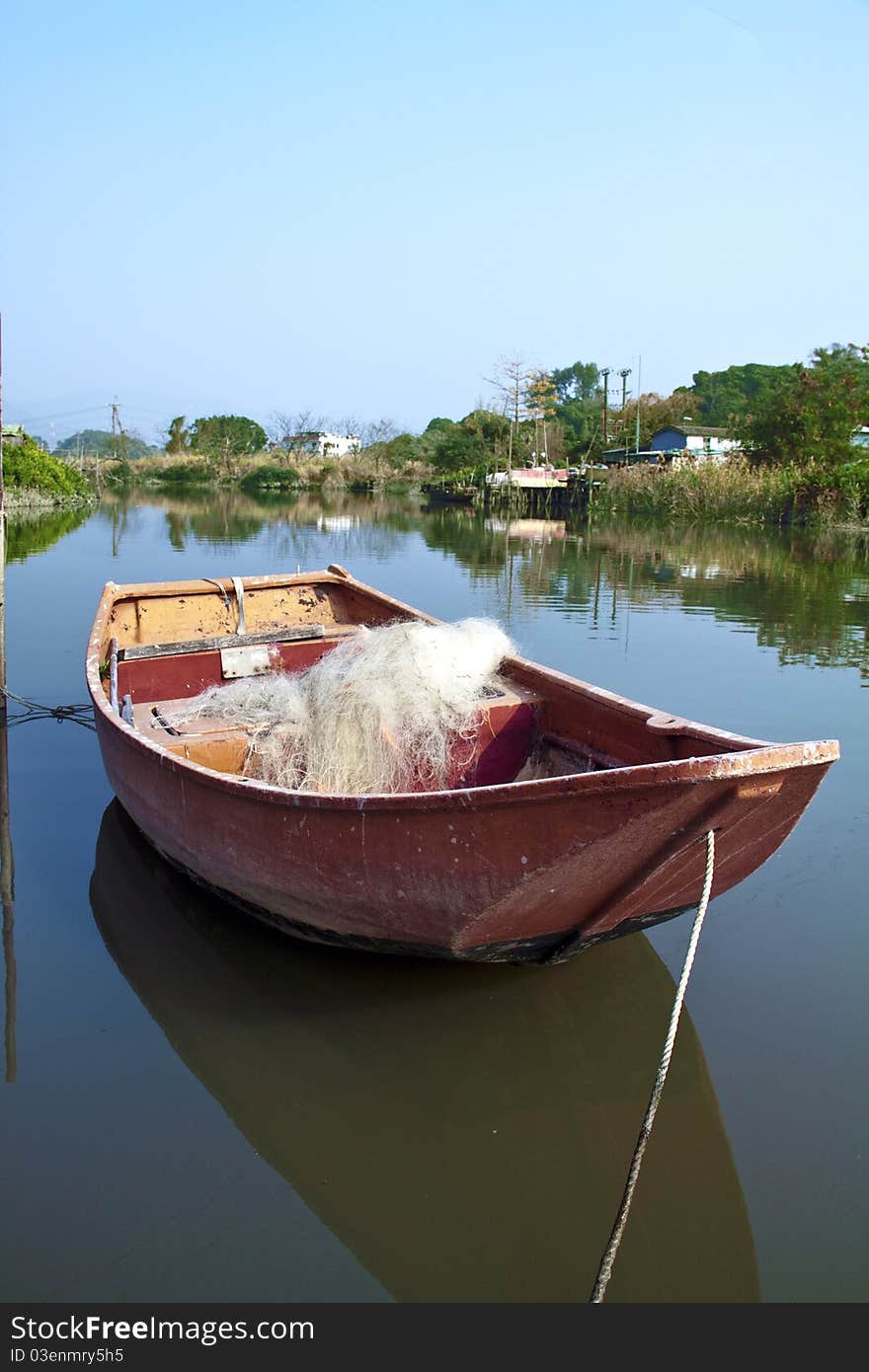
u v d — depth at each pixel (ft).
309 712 18.70
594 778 11.62
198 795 16.19
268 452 260.01
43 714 30.78
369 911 14.62
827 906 18.20
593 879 13.03
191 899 19.11
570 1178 12.39
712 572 65.16
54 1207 11.58
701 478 116.37
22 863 20.57
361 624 28.48
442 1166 12.56
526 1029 15.07
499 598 53.42
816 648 40.32
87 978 16.33
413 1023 15.23
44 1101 13.34
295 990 16.02
